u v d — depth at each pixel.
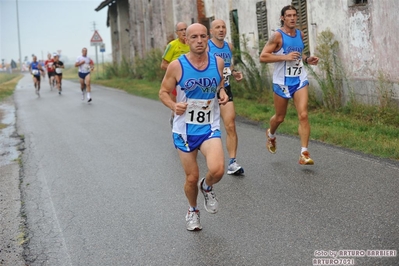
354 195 7.25
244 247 5.82
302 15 16.31
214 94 6.17
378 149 9.62
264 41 18.25
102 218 7.19
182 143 6.23
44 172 10.07
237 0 21.61
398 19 11.79
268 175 8.70
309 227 6.21
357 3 13.59
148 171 9.59
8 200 8.38
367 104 13.21
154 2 34.78
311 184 7.96
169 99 6.16
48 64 33.56
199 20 25.86
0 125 16.81
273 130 9.67
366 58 13.18
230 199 7.58
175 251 5.89
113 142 12.61
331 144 10.66
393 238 5.67
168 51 10.70
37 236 6.71
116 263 5.71
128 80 37.09
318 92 15.38
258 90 18.47
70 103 22.98
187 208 7.36
